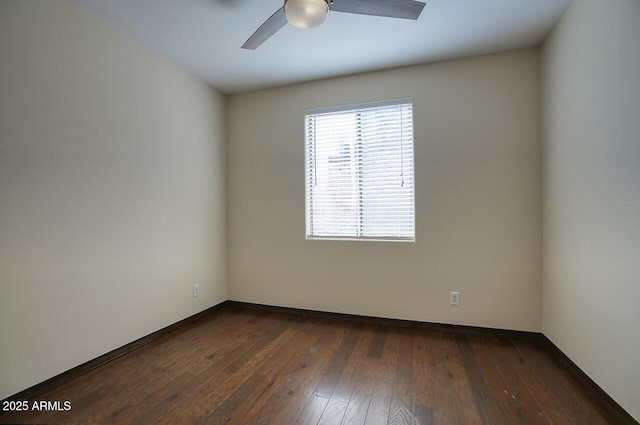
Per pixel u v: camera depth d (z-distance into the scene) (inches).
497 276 98.9
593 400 65.3
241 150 130.9
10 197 63.3
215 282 126.4
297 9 59.7
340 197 118.3
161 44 93.9
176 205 106.9
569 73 76.9
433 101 104.9
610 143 61.4
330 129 119.6
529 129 95.7
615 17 59.6
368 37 89.7
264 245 127.6
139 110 93.0
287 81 120.3
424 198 105.7
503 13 79.0
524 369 78.4
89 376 75.5
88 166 78.4
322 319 118.1
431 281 105.5
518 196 96.7
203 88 120.0
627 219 56.8
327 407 63.4
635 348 54.9
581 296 72.1
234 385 71.6
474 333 101.3
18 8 64.6
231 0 73.9
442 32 87.5
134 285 91.1
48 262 69.9
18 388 64.4
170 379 74.3
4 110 62.4
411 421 58.9
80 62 76.5
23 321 65.4
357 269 114.3
